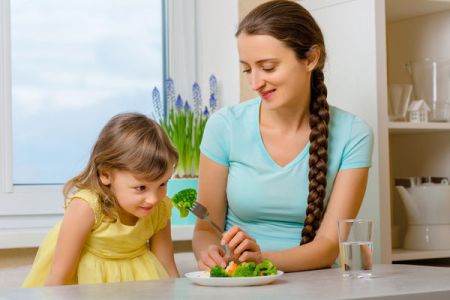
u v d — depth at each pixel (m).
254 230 2.05
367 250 1.51
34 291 1.38
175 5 2.81
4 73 2.54
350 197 1.98
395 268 1.69
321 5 2.60
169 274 2.10
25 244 2.32
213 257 1.73
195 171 2.58
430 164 2.84
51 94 2.65
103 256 1.97
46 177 2.63
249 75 1.90
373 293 1.23
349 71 2.49
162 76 2.83
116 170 1.90
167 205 2.10
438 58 2.62
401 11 2.77
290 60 1.85
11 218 2.54
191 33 2.83
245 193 2.02
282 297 1.21
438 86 2.63
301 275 1.62
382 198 2.38
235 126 2.07
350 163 2.01
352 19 2.47
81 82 2.69
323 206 2.00
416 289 1.28
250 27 1.86
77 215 1.90
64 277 1.89
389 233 2.39
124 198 1.91
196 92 2.65
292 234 2.03
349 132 2.03
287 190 2.00
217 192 2.09
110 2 2.75
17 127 2.59
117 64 2.75
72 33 2.68
